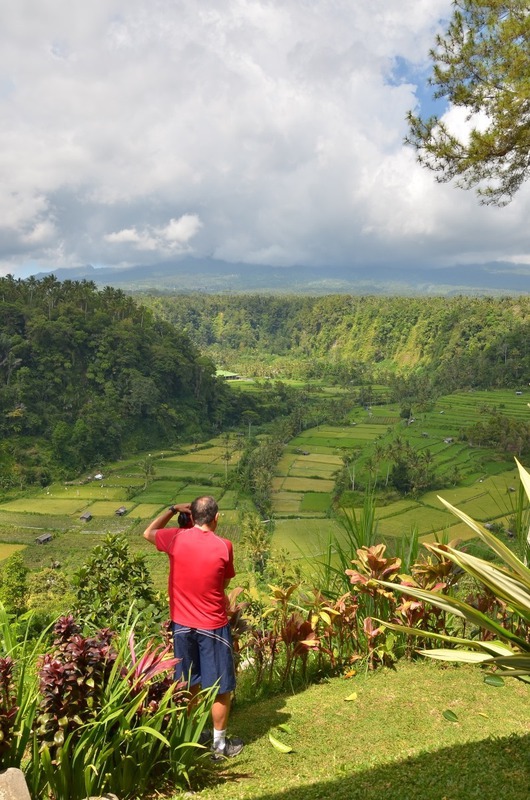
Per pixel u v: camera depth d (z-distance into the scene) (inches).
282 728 121.6
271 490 3058.6
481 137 303.7
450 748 103.2
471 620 93.8
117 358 4456.2
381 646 151.3
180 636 119.3
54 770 92.2
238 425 5255.9
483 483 2903.5
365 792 90.7
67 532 2561.5
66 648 101.6
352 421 5128.0
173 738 103.1
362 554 157.4
